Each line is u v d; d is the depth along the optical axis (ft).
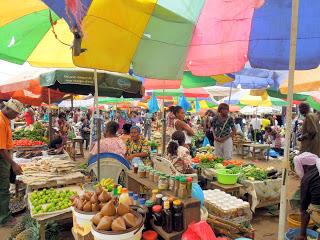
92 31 7.23
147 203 8.20
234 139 43.80
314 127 18.33
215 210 11.81
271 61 8.23
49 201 11.30
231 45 8.74
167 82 19.31
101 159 13.83
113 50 7.66
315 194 9.68
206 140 32.09
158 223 7.88
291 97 7.12
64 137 29.60
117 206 7.59
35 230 10.78
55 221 11.57
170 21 8.09
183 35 8.43
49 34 11.11
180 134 16.87
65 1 5.55
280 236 7.37
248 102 37.68
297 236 10.47
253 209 15.71
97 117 12.50
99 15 7.21
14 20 8.93
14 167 14.74
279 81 16.83
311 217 10.06
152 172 10.23
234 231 10.31
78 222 8.02
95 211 7.90
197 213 7.97
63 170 13.91
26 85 18.30
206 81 17.92
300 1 7.42
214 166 18.54
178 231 7.66
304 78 14.98
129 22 7.67
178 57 8.64
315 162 10.16
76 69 15.71
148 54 8.31
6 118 14.89
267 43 8.19
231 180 16.16
